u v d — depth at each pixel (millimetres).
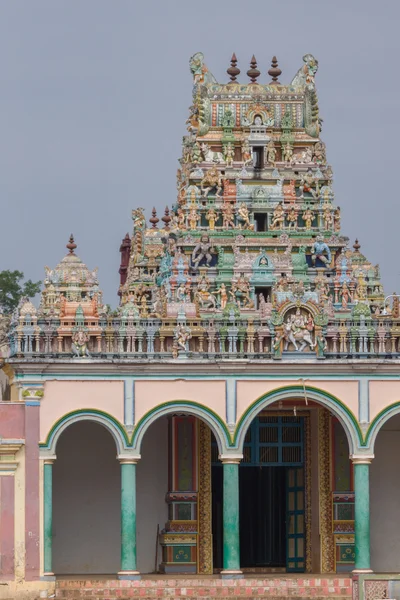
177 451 67750
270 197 69562
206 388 64250
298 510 69188
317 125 71250
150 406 63969
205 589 63438
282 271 68625
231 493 64062
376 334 65062
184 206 69312
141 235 76375
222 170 70062
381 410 64812
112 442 68625
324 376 64688
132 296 69125
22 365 63219
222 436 64188
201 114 70562
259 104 70625
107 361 63594
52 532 67312
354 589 62750
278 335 64375
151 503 68562
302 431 69250
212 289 68125
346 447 68312
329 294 68625
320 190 70062
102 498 68438
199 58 71625
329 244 69250
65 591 62969
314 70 71875
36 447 63250
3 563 62688
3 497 62969
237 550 63938
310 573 68312
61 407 63562
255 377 64438
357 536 64375
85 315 64250
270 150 70375
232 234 69062
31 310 63781
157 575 66375
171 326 64500
